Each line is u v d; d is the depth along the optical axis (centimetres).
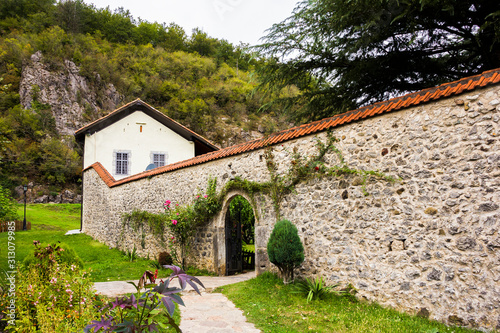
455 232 473
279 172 757
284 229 663
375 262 566
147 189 1264
